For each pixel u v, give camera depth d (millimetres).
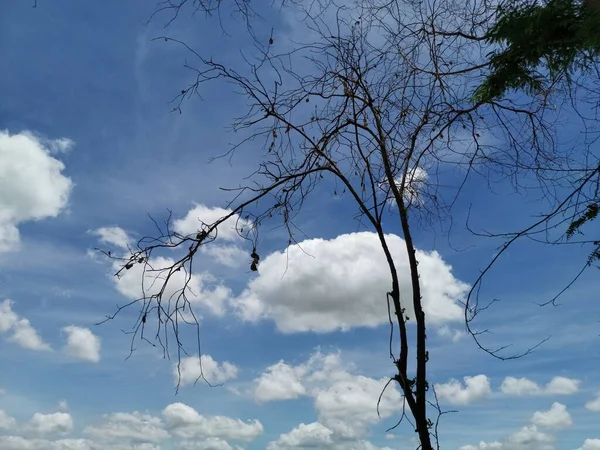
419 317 3033
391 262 3211
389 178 3322
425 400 2891
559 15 3340
